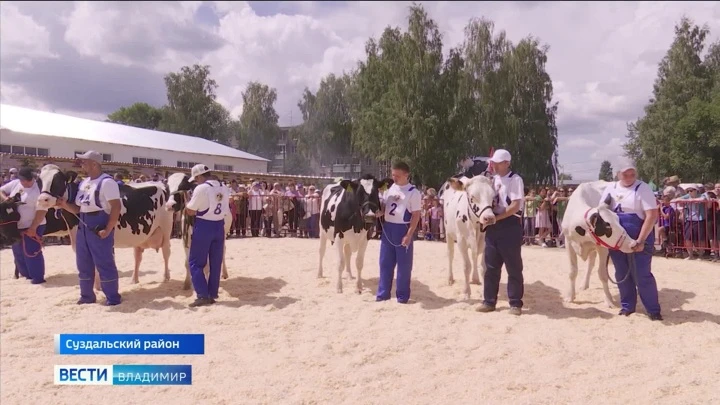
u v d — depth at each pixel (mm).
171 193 8188
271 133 62062
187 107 58625
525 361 5195
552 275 9672
